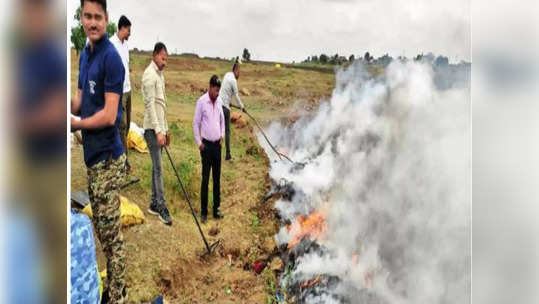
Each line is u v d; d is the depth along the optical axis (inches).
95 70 194.2
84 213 202.5
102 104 195.8
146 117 203.6
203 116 208.4
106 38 194.5
